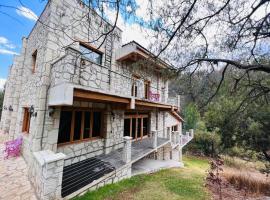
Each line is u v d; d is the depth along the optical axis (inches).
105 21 123.0
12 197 160.1
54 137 221.3
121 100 265.6
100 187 205.2
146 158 433.7
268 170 466.6
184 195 235.0
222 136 616.4
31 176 192.2
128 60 360.8
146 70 176.9
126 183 238.4
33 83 269.9
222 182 341.1
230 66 172.7
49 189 145.4
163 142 406.9
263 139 497.7
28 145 247.3
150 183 262.2
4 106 557.0
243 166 679.7
